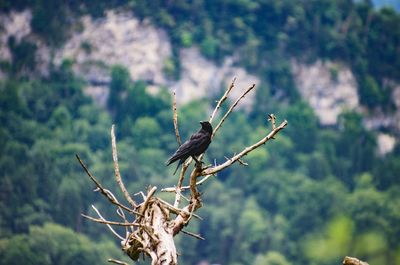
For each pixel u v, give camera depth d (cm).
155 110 15200
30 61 16200
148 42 16912
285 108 15675
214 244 10631
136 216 1152
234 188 12138
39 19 16612
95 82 15988
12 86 14362
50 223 9562
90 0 17012
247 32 17550
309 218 10844
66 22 16738
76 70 16212
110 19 16938
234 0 17862
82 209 9956
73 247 8969
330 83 17162
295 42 17650
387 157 14550
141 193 1172
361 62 17538
